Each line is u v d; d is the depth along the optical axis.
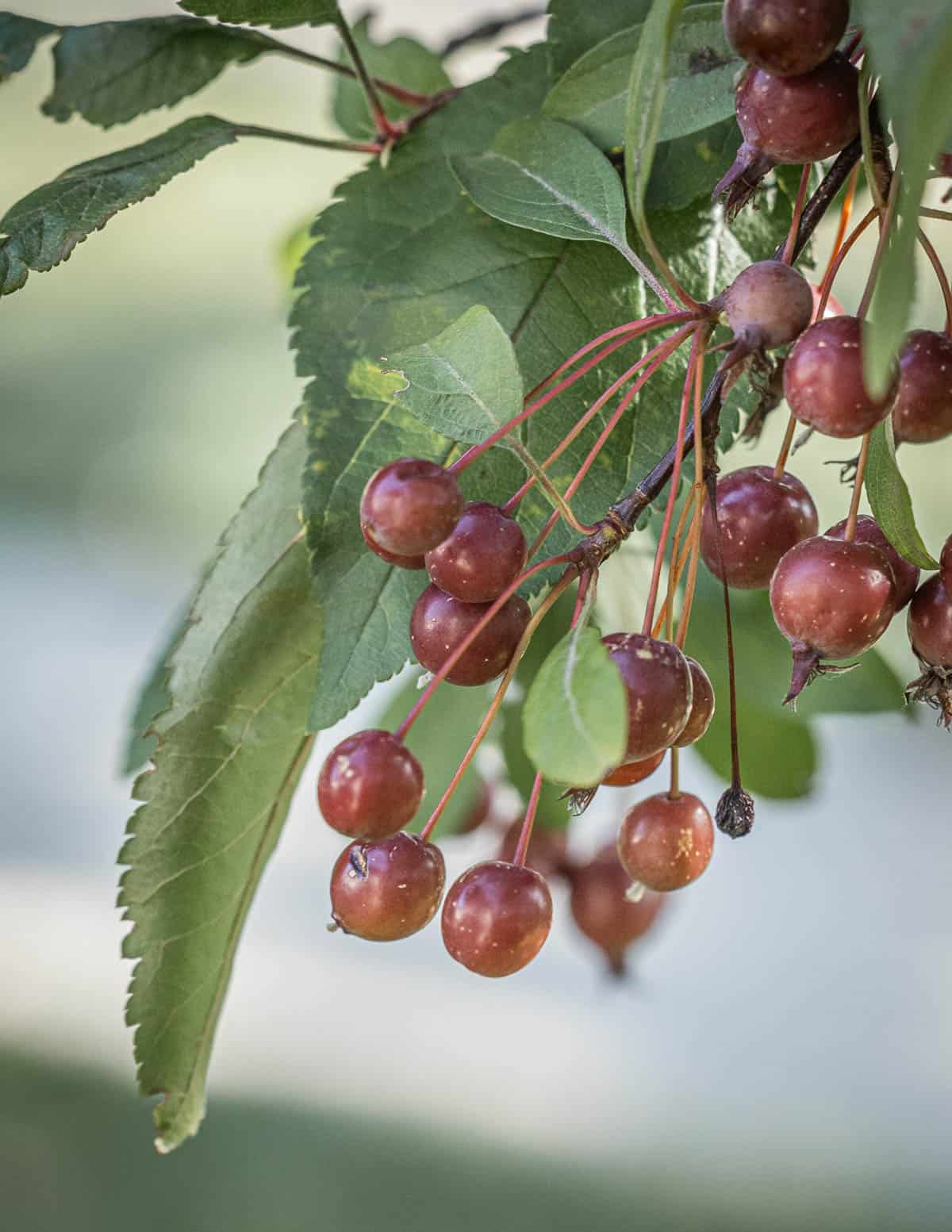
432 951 1.43
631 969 0.58
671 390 0.45
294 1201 1.03
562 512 0.42
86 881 1.44
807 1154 1.13
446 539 0.42
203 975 0.48
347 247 0.46
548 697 0.40
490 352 0.42
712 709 0.43
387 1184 1.05
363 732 0.42
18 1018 1.23
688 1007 1.33
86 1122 1.10
